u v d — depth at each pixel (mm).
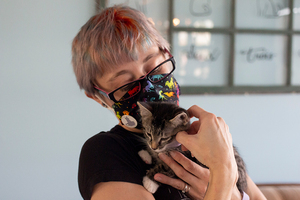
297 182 3453
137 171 1425
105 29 1429
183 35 3094
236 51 3211
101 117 3082
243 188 1747
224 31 3127
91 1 2912
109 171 1258
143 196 1227
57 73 2945
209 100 3217
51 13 2869
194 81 3184
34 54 2877
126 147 1490
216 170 1051
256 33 3207
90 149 1404
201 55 3158
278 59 3309
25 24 2830
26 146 2945
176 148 1872
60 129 3008
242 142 3338
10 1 2775
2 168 2910
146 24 1568
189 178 1404
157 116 1739
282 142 3404
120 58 1442
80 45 1529
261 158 3389
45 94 2943
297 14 3285
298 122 3404
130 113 1587
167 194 1385
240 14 3166
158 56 1625
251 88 3254
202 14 3096
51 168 3023
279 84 3338
